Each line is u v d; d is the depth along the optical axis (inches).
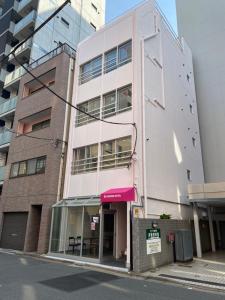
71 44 1016.9
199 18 908.0
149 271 377.4
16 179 691.4
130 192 423.5
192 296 261.6
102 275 352.2
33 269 382.0
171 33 725.3
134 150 481.1
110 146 533.3
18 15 1062.4
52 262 459.2
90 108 606.2
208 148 794.8
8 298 235.8
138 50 549.0
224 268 401.7
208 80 842.8
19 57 920.3
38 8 916.6
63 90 657.6
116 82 565.9
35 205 617.0
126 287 289.9
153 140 521.0
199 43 888.3
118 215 500.4
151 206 471.5
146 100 522.9
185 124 705.6
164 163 550.0
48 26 928.3
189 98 773.9
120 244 488.7
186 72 791.1
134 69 535.8
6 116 863.7
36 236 609.0
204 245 622.2
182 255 454.9
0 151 845.8
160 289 285.7
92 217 483.2
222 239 706.2
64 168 610.2
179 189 595.5
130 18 584.7
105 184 511.5
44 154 633.0
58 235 533.6
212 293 275.0
